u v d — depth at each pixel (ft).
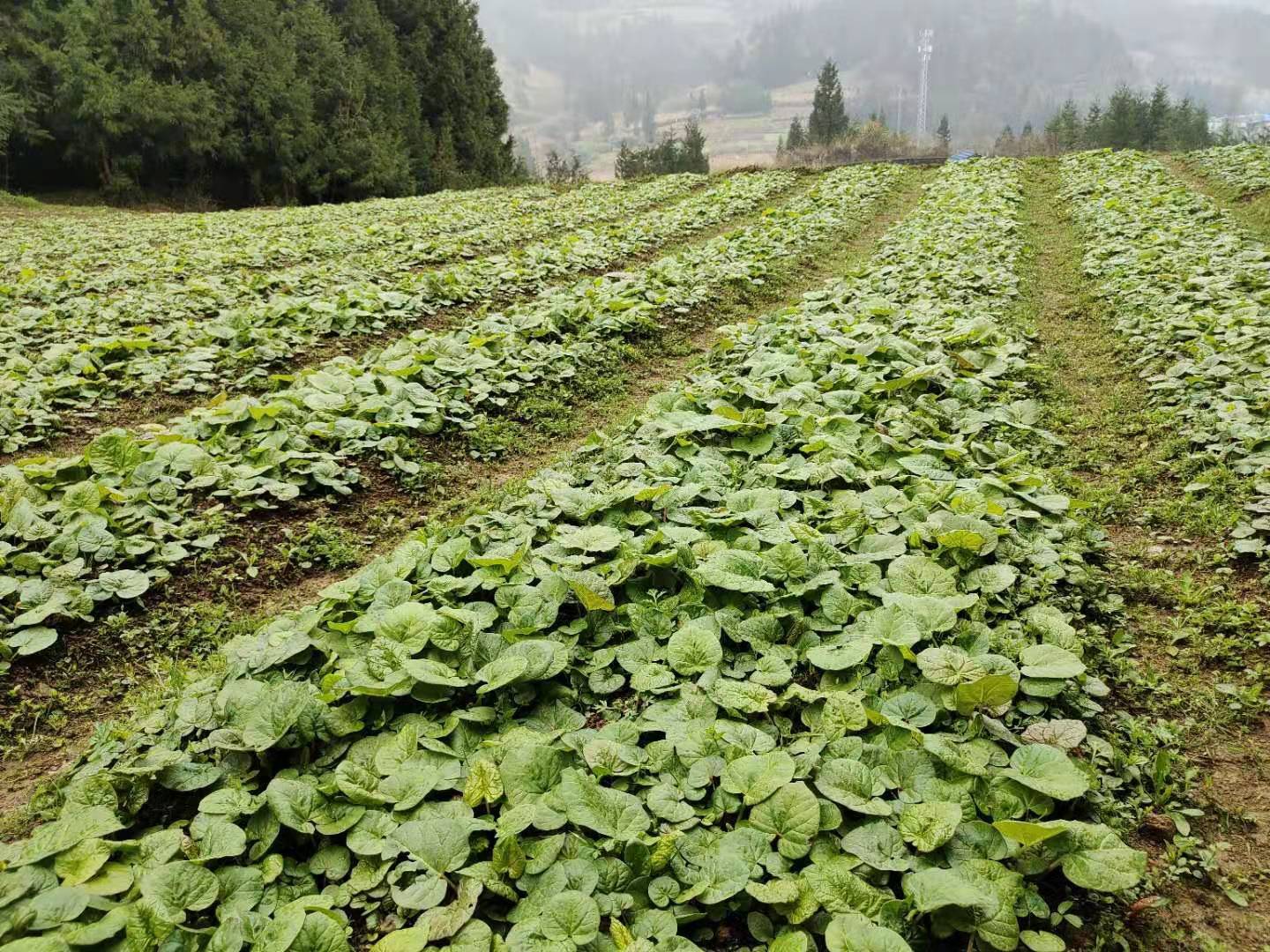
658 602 14.76
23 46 109.40
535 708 12.62
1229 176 65.92
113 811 10.54
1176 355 27.84
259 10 134.31
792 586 14.47
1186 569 16.94
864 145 235.81
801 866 9.80
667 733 11.61
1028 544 16.31
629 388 31.63
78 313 38.29
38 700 14.78
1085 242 50.72
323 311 37.45
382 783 10.91
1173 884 10.01
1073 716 12.34
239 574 18.70
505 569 15.33
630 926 9.03
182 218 81.97
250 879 9.76
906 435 21.57
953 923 8.84
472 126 182.91
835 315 33.42
